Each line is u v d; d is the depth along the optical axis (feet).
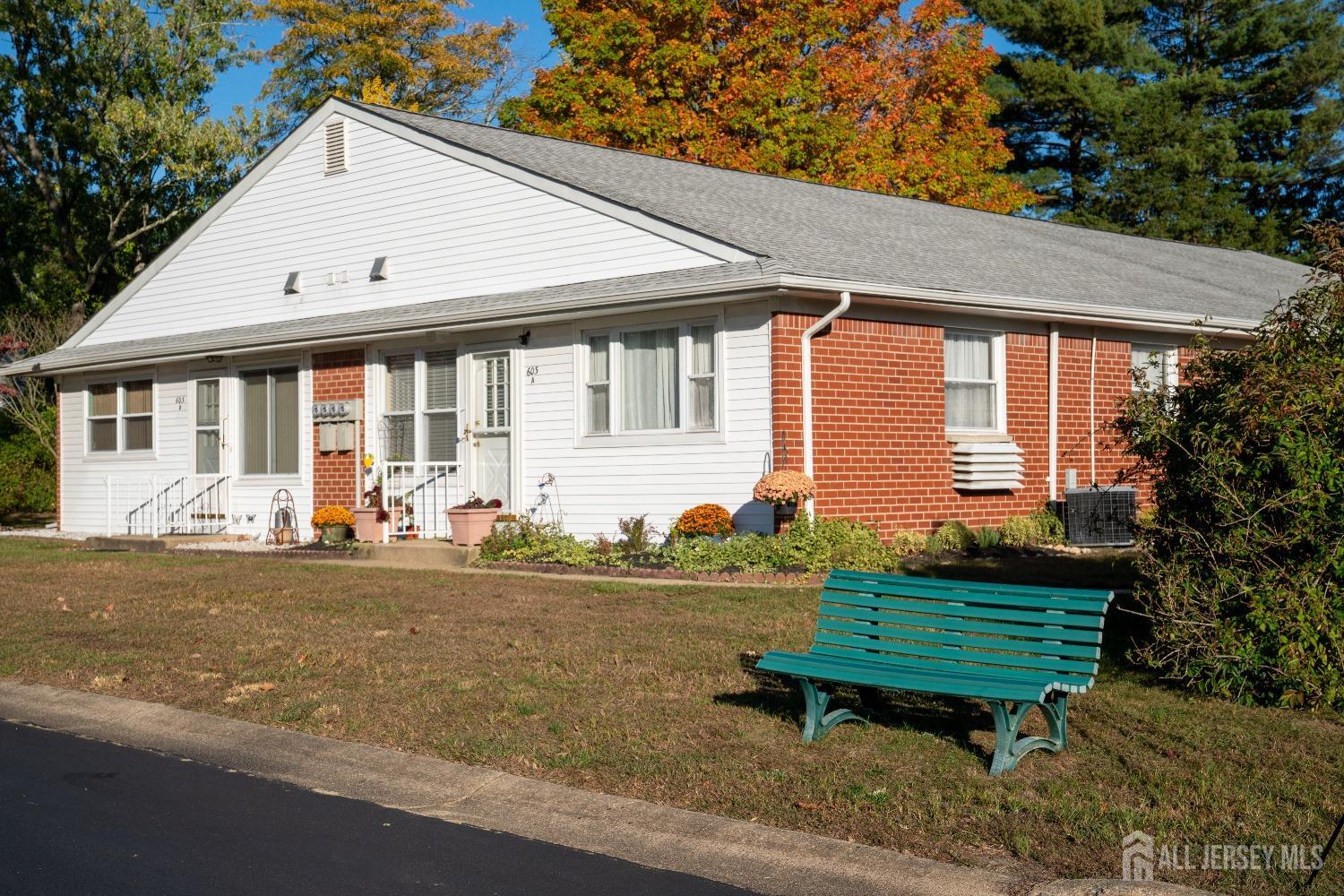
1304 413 24.81
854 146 107.24
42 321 107.76
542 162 60.03
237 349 65.31
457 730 25.31
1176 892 16.25
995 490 55.52
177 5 131.23
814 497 48.55
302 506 64.95
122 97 120.57
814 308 49.14
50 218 125.08
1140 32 144.77
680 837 19.42
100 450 75.61
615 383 53.31
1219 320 61.41
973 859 17.90
